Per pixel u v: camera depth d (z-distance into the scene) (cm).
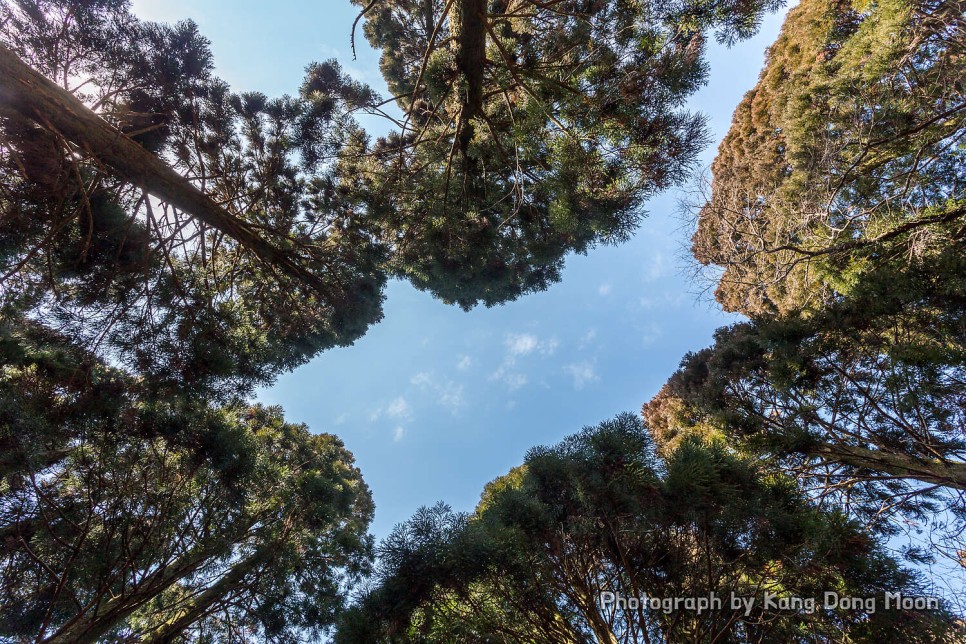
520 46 582
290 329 791
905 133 602
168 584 588
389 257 806
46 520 535
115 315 520
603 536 351
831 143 707
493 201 679
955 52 586
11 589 555
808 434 514
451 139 652
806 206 757
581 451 338
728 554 335
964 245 518
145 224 530
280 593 687
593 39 476
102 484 582
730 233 905
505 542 345
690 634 335
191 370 543
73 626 511
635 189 450
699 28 417
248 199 670
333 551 808
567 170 443
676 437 946
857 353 526
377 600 326
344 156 670
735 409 641
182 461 625
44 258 472
